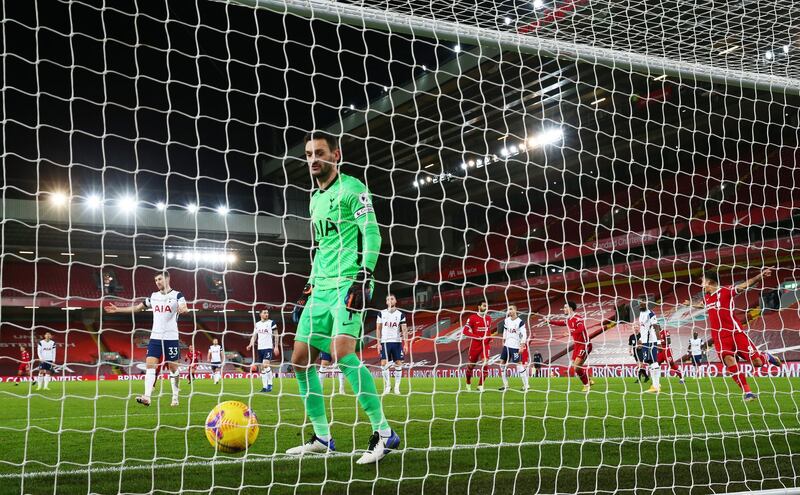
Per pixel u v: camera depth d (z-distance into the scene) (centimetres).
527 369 927
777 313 1945
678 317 2088
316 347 400
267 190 3012
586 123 2055
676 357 1891
